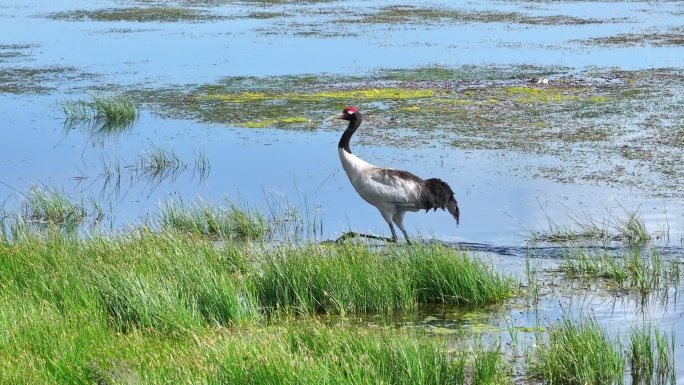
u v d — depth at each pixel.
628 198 16.89
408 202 15.09
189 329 10.45
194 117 24.69
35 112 25.50
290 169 19.83
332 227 16.22
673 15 44.00
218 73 30.48
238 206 17.39
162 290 11.04
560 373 9.30
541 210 16.44
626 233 15.02
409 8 47.31
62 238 13.63
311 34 38.62
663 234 14.99
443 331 10.95
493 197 17.27
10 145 22.22
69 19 44.12
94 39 38.12
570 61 31.67
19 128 23.81
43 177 19.62
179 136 22.78
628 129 22.08
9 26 41.94
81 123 24.33
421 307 12.09
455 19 43.06
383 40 36.94
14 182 19.25
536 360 9.73
